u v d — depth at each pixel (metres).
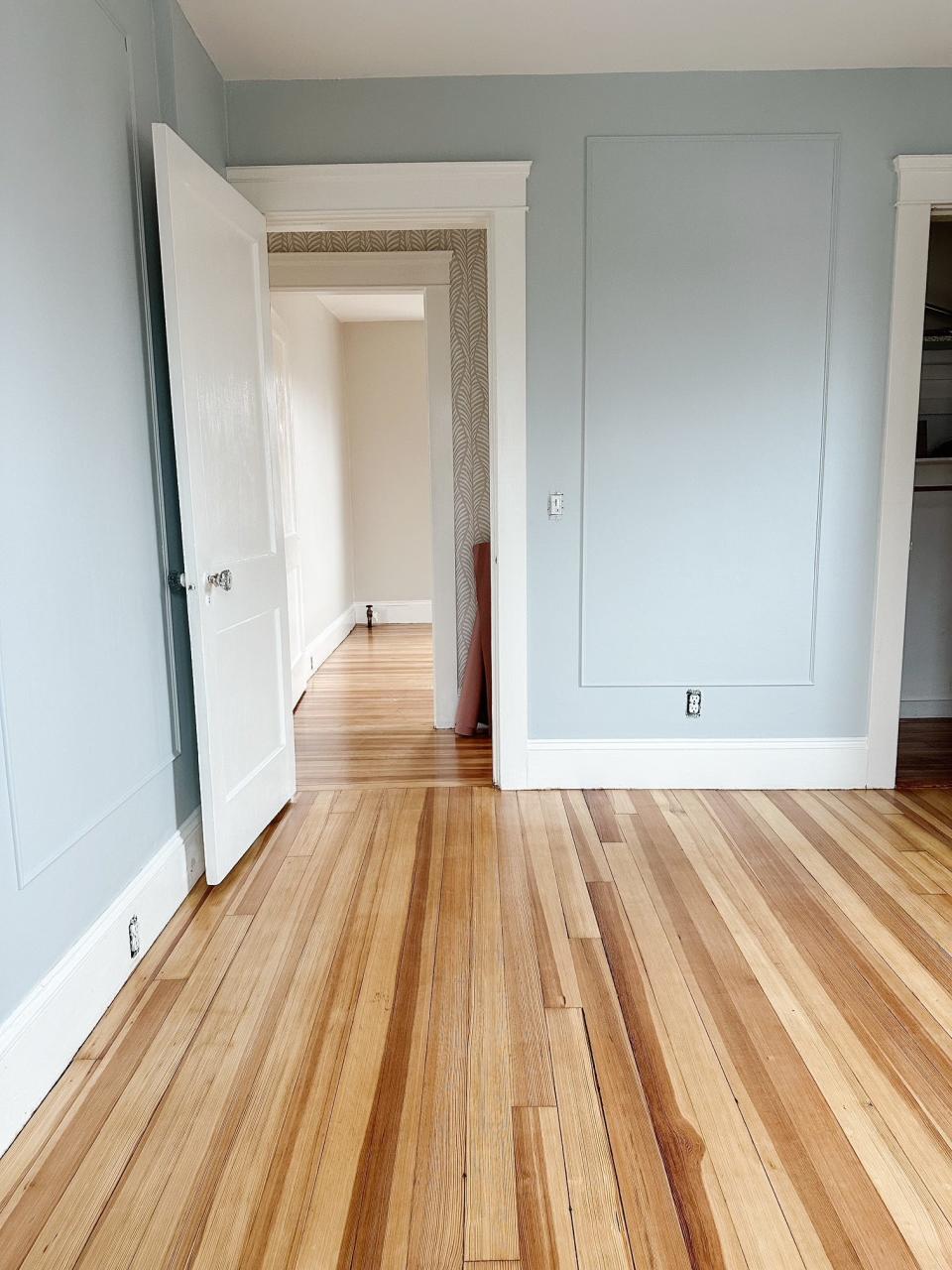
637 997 2.21
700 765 3.75
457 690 4.75
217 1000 2.22
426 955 2.43
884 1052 2.00
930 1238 1.50
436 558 4.66
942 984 2.26
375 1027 2.11
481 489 4.61
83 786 2.10
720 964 2.36
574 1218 1.55
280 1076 1.94
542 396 3.53
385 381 8.03
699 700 3.71
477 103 3.39
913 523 4.79
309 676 6.09
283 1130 1.77
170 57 2.75
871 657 3.68
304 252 4.54
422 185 3.40
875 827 3.30
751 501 3.59
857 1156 1.69
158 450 2.65
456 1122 1.79
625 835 3.25
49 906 1.93
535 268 3.46
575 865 2.99
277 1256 1.48
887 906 2.68
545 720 3.73
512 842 3.19
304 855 3.10
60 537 2.00
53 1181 1.64
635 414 3.54
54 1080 1.91
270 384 3.41
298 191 3.41
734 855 3.06
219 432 2.88
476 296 4.52
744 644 3.68
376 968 2.36
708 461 3.57
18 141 1.83
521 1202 1.59
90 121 2.21
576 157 3.41
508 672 3.68
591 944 2.47
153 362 2.63
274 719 3.45
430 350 4.56
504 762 3.74
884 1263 1.46
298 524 5.66
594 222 3.44
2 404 1.75
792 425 3.55
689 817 3.43
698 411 3.54
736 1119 1.79
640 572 3.63
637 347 3.51
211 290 2.82
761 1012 2.14
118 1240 1.51
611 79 3.38
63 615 2.01
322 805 3.60
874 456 3.57
